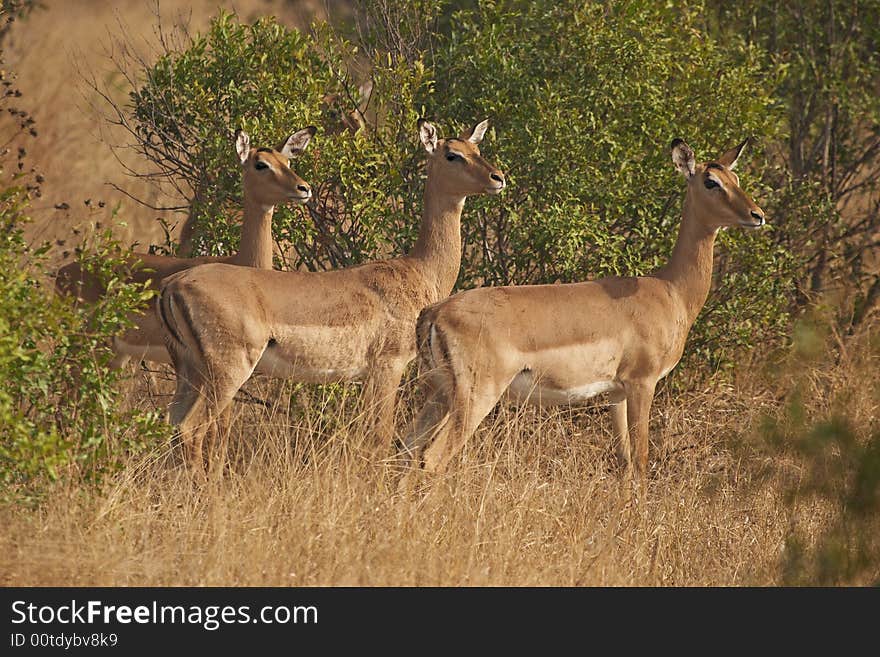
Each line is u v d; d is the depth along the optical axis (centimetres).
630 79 1989
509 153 1953
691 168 1762
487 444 1606
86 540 1297
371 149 1900
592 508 1566
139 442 1495
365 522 1384
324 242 1981
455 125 1975
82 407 1460
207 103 1927
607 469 1814
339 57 1997
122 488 1385
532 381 1664
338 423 1659
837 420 1267
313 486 1436
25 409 1612
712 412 1908
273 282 1702
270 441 1599
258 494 1423
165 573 1266
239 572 1274
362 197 1872
